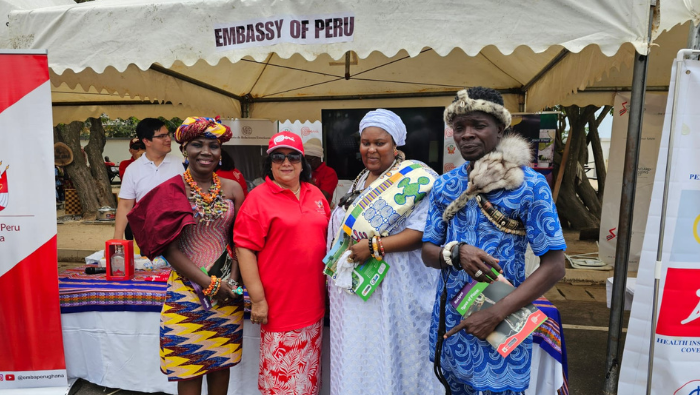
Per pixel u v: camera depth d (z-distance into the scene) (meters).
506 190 1.50
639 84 2.40
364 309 2.06
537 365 2.39
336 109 5.94
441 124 5.68
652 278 2.17
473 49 2.33
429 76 5.40
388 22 2.38
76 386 2.99
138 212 2.14
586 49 3.46
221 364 2.25
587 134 11.10
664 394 2.20
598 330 4.23
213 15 2.52
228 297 2.19
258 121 5.93
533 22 2.27
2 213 2.54
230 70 5.14
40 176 2.54
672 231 2.11
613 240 6.12
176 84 4.83
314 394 2.25
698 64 2.03
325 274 2.18
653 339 2.15
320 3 2.42
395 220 1.97
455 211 1.61
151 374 2.84
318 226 2.20
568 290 5.70
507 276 1.54
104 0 3.07
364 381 2.07
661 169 2.11
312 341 2.20
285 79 5.62
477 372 1.59
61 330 2.67
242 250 2.13
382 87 5.70
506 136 1.54
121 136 25.69
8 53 2.46
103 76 3.93
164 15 2.56
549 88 4.40
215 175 2.28
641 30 2.16
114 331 2.84
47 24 2.66
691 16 2.24
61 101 5.81
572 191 10.39
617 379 2.66
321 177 4.81
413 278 2.09
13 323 2.62
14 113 2.49
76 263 7.34
